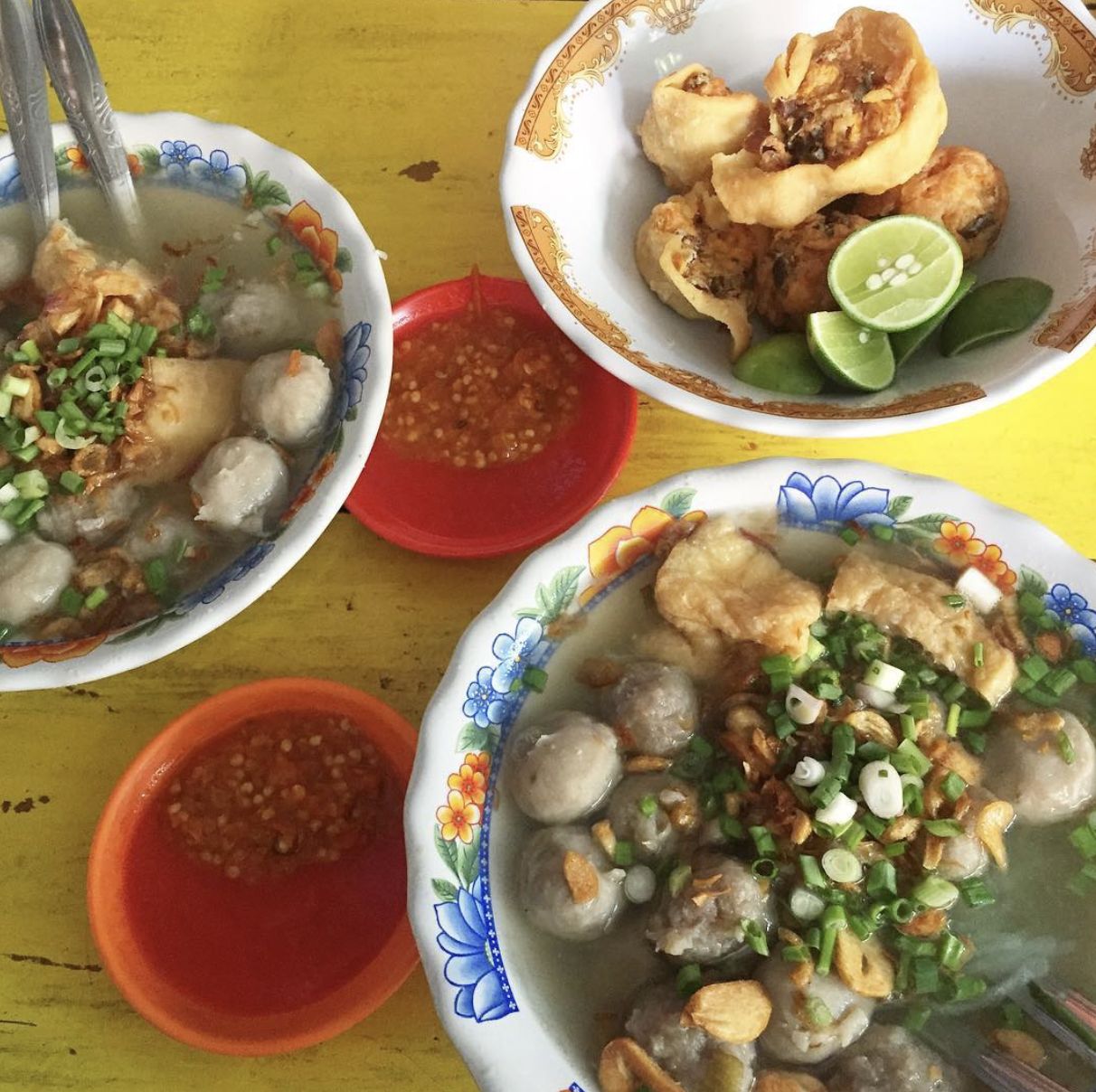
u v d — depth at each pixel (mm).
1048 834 301
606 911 290
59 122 380
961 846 288
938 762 297
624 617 325
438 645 356
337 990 306
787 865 292
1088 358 387
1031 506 364
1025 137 396
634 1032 278
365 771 336
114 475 339
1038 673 306
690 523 319
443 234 421
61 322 342
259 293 359
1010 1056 276
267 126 440
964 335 363
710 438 385
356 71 450
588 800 297
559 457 388
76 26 332
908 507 313
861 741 298
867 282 362
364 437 314
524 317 414
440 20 460
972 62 403
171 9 463
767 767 299
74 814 336
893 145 367
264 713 343
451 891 276
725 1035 269
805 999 272
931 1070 270
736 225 395
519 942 293
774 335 386
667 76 405
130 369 342
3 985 315
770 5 410
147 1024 310
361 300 340
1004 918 293
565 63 394
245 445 332
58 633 321
